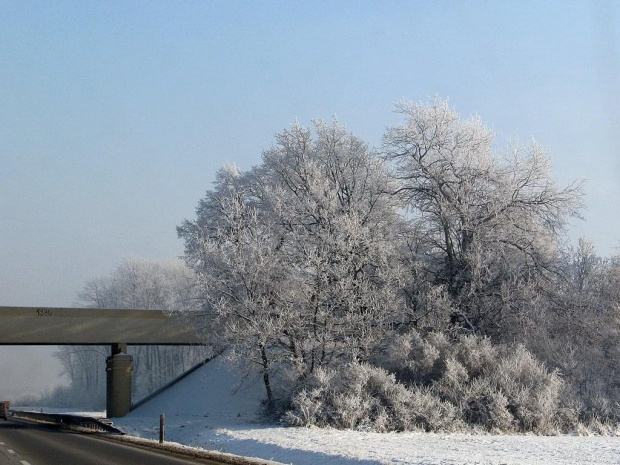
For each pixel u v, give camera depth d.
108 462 21.50
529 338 45.56
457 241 50.28
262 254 43.06
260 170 58.88
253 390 52.12
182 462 21.47
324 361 41.84
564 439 32.41
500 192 49.91
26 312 53.41
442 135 51.28
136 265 101.69
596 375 44.03
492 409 38.47
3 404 67.88
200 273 44.03
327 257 43.94
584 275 57.56
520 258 49.84
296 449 25.08
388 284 44.12
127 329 55.72
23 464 20.94
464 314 46.25
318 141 55.31
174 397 55.41
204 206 60.81
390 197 52.62
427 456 22.64
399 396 37.69
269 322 40.97
